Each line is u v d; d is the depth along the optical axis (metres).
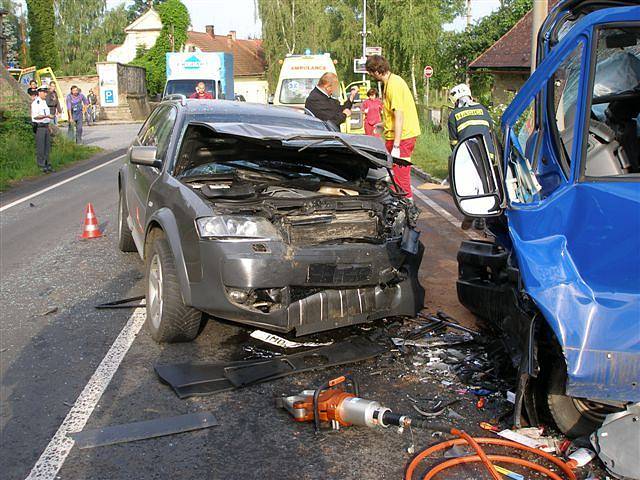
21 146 19.41
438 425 4.05
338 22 46.03
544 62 3.91
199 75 26.22
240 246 4.98
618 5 4.39
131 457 3.90
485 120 7.20
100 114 48.16
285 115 7.19
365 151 6.02
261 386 4.82
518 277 4.31
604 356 3.59
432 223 10.64
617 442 3.63
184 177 6.05
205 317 6.08
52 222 10.91
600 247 3.74
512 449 4.02
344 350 5.38
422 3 37.78
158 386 4.81
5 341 5.66
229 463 3.85
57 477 3.68
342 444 4.08
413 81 38.53
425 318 6.19
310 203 5.45
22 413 4.40
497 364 5.03
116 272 7.78
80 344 5.58
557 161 4.07
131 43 69.81
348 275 5.28
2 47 38.03
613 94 4.19
